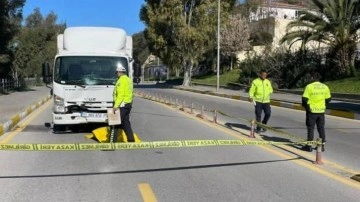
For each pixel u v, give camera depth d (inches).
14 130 575.5
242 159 382.6
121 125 447.5
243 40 2439.7
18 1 1469.0
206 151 420.5
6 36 1446.9
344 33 1315.2
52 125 615.5
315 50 1470.2
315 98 427.8
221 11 2028.8
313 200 262.4
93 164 360.5
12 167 348.8
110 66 533.0
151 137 514.3
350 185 296.0
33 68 2593.5
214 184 297.9
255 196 270.1
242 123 662.5
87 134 532.7
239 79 1796.3
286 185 295.7
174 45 2054.6
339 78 1331.2
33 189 284.5
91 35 563.2
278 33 2657.5
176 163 365.4
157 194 273.6
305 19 1363.2
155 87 2143.2
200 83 2129.7
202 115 762.8
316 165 360.2
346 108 883.4
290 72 1469.0
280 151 422.0
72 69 525.7
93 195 271.1
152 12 2017.7
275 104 1039.6
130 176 320.2
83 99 521.3
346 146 465.4
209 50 2308.1
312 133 429.4
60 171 335.6
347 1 1299.2
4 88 1535.4
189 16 2042.3
